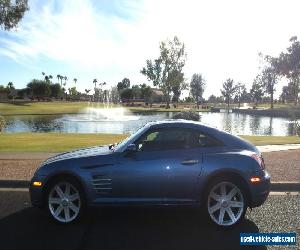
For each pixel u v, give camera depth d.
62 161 7.11
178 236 6.57
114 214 7.79
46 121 50.72
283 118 66.12
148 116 61.44
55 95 158.88
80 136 23.88
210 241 6.35
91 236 6.57
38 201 7.11
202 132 7.12
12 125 44.44
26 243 6.24
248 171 6.82
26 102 121.25
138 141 7.11
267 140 22.14
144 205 6.94
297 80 41.31
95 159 7.03
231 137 7.17
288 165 12.81
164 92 96.62
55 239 6.43
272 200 8.97
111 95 125.62
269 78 95.25
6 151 16.38
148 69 94.69
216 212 6.99
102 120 51.00
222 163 6.84
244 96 154.50
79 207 7.05
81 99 167.75
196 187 6.86
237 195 6.91
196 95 141.12
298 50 37.00
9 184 10.46
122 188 6.93
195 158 6.90
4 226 7.09
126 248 6.05
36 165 12.79
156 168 6.89
